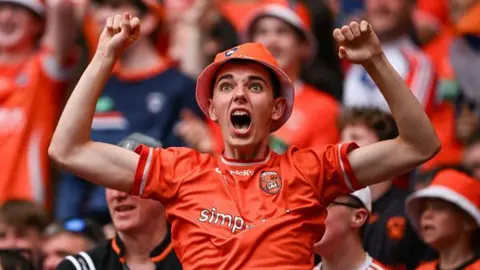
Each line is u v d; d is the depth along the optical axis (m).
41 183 20.86
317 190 12.58
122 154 12.77
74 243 17.16
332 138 19.75
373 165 12.55
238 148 12.70
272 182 12.62
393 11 21.33
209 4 23.92
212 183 12.66
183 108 20.19
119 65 20.50
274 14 20.45
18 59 21.41
